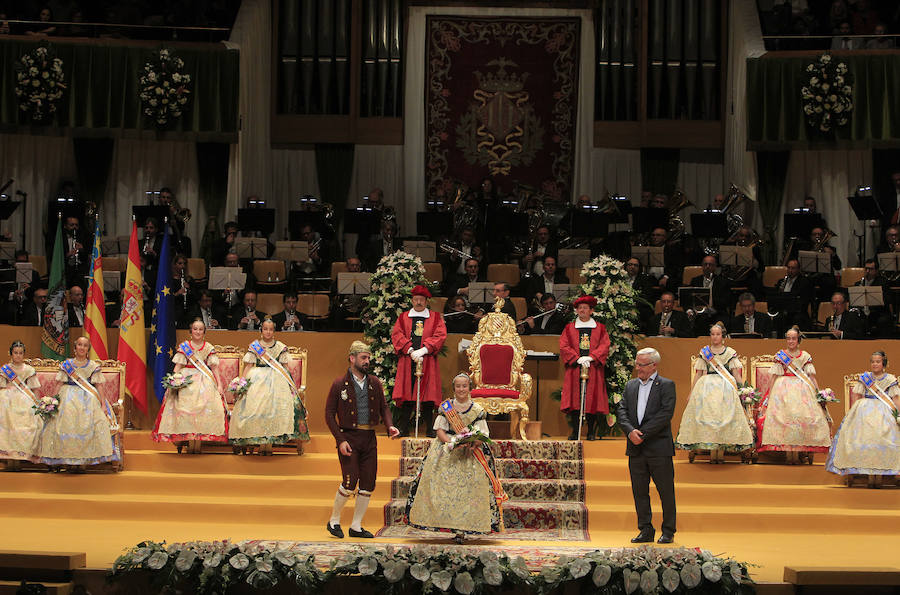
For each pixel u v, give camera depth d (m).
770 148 17.12
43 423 11.12
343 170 18.62
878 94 16.84
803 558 8.88
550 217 17.03
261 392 11.32
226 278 13.85
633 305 12.49
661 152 18.52
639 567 7.83
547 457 11.36
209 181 17.36
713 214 15.97
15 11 17.80
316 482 10.77
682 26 18.33
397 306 12.48
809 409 11.29
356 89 18.67
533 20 19.05
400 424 12.18
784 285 15.04
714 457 11.39
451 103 19.06
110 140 17.25
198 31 17.78
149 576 7.96
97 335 12.55
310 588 7.75
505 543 9.29
